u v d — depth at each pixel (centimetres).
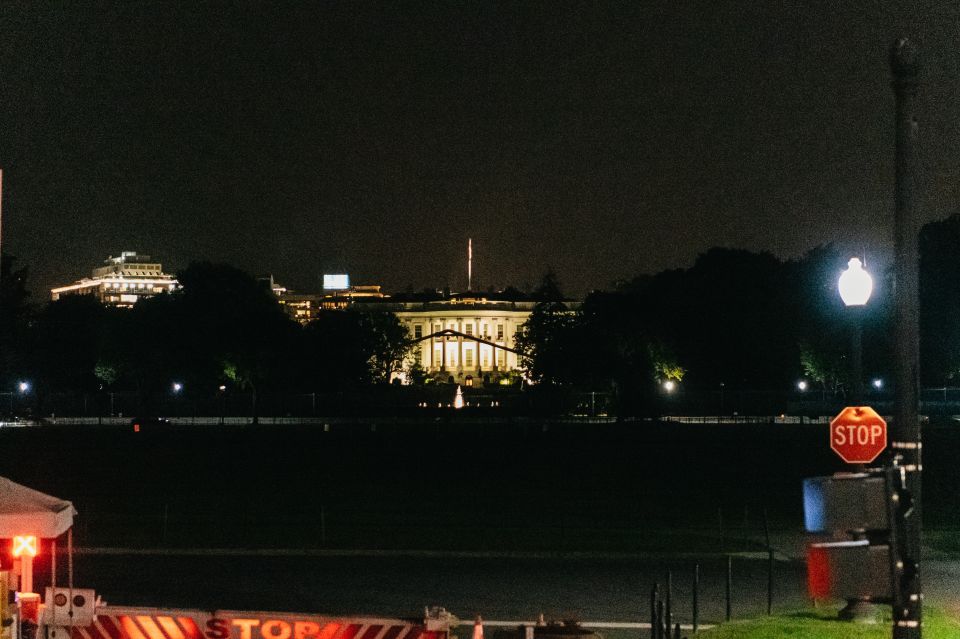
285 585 3050
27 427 11456
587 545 3916
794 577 3244
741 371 15062
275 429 10681
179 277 15362
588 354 13050
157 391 16262
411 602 2786
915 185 1105
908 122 1108
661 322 14150
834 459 7412
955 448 7694
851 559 1002
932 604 2705
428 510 5038
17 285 14550
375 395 15125
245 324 14938
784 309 15112
